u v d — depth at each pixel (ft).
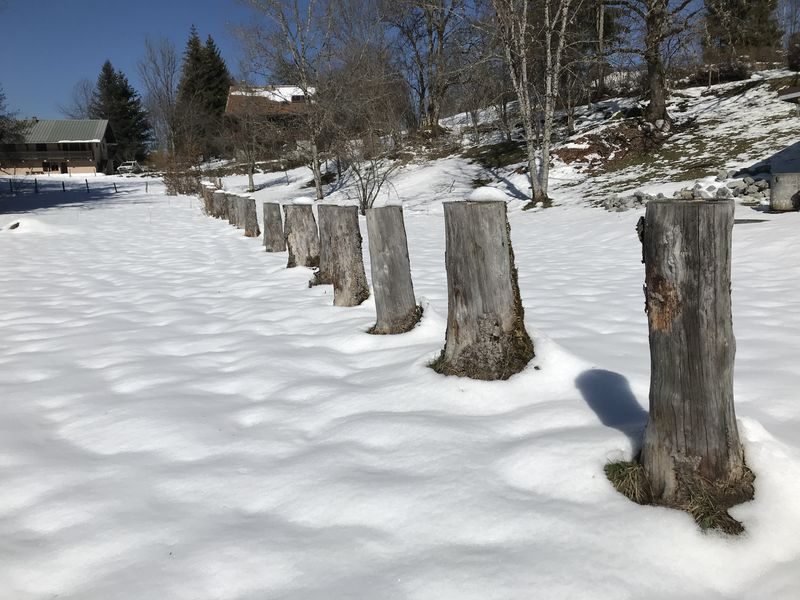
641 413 9.95
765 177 39.58
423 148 87.10
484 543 7.20
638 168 55.72
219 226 53.83
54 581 7.07
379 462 9.28
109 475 9.50
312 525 7.84
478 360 11.80
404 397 11.58
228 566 7.07
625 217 38.86
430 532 7.47
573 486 8.09
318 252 28.19
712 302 7.26
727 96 67.77
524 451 8.92
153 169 183.32
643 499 7.77
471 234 11.50
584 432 9.32
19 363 15.78
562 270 26.25
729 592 6.41
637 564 6.71
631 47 58.44
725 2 57.88
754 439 8.04
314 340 16.24
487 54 58.08
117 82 223.10
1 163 169.99
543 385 11.34
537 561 6.78
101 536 7.84
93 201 92.99
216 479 9.16
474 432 9.89
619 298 19.80
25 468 9.87
